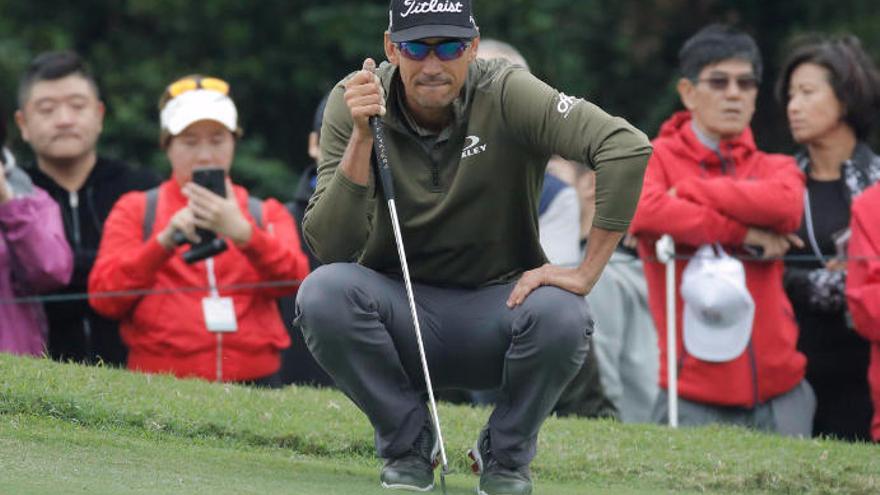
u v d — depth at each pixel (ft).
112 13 174.91
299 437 63.98
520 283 54.49
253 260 75.36
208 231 74.38
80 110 82.38
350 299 53.98
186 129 77.92
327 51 171.32
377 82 53.21
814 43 81.61
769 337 75.82
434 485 57.16
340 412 67.72
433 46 53.21
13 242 76.69
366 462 63.31
